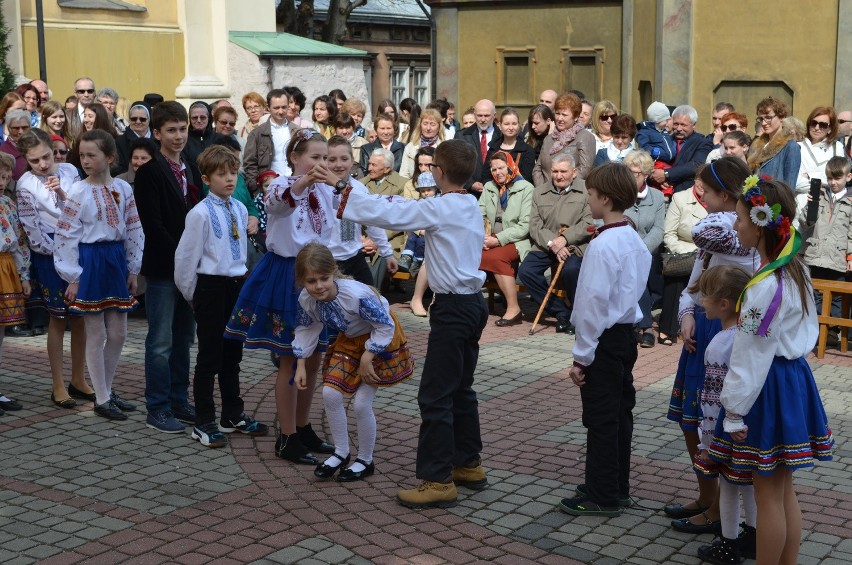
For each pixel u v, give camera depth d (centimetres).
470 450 543
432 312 522
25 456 589
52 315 677
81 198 638
